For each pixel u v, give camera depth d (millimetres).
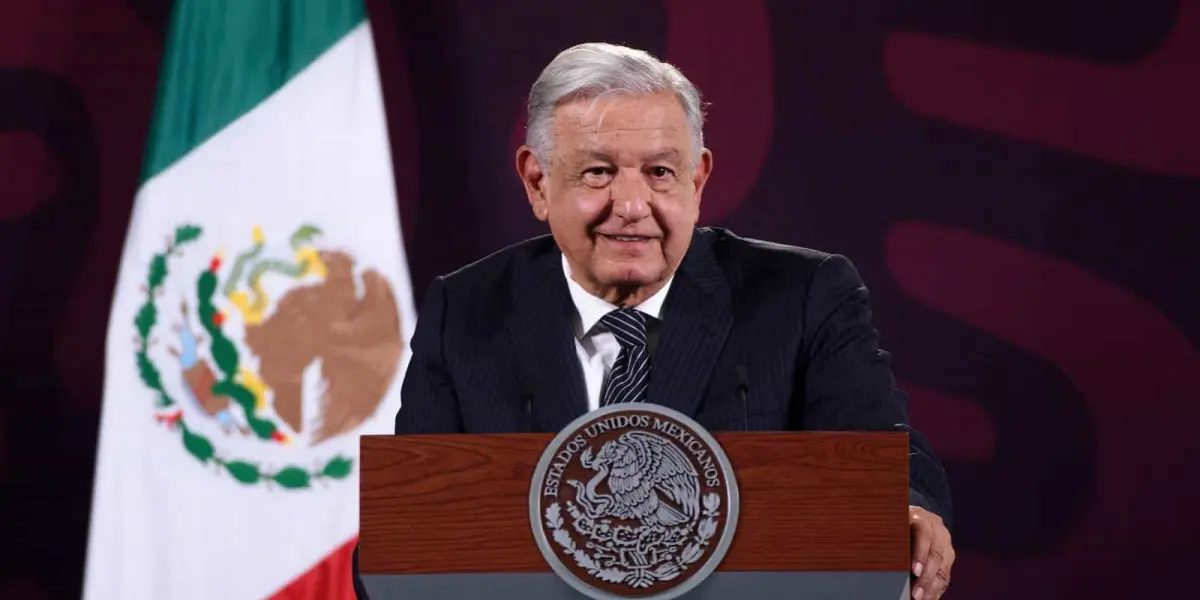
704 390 6754
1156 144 12539
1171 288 12484
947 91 12781
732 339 6902
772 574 5094
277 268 12000
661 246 6602
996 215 12695
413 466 5191
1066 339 12586
